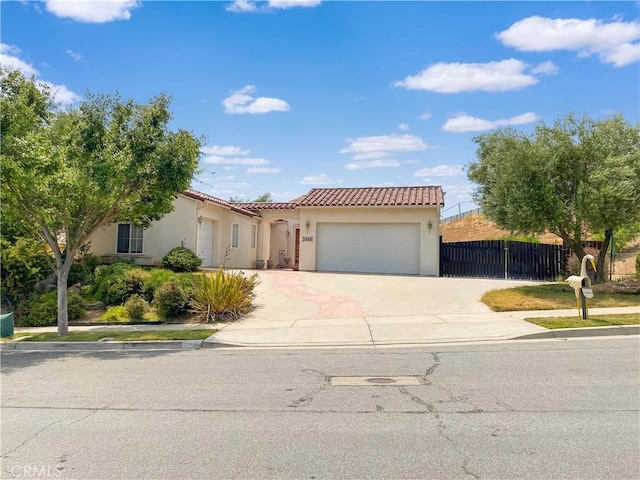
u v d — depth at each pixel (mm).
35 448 4969
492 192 17828
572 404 5953
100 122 11898
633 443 4742
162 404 6410
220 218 24469
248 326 12555
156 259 21672
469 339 10352
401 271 22375
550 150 15766
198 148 12992
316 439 5020
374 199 23250
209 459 4594
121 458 4672
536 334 10391
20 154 10969
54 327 14469
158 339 11156
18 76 12219
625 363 7953
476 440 4887
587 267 17422
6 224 13422
